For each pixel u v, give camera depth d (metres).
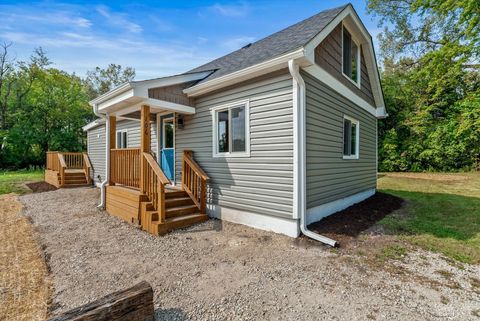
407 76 16.16
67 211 6.78
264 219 4.95
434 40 15.30
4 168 18.91
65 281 3.10
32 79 20.81
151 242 4.39
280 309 2.44
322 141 5.38
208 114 6.03
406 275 3.12
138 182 5.73
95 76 30.03
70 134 21.14
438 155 14.78
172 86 5.83
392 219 5.69
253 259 3.62
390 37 17.20
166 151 7.46
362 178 7.84
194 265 3.46
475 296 2.66
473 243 4.20
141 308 2.15
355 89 7.21
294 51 4.18
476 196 8.41
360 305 2.49
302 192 4.47
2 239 4.66
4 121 20.30
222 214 5.75
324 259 3.58
